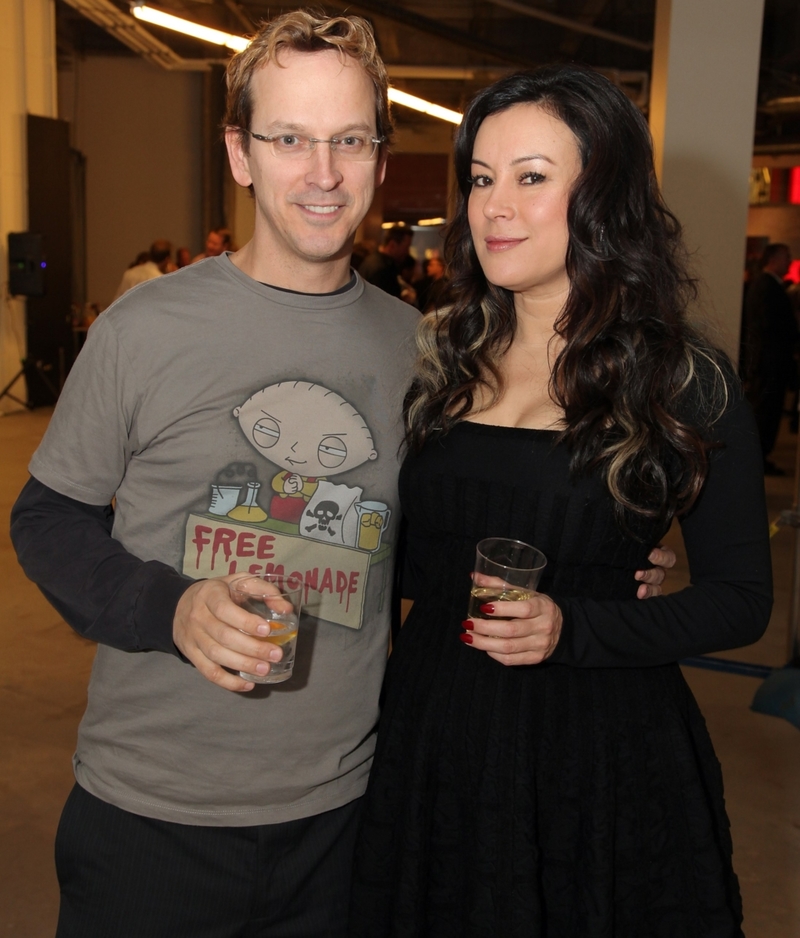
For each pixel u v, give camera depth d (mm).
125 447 1317
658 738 1313
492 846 1282
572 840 1280
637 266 1347
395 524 1459
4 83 8422
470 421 1420
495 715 1303
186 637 1118
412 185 14859
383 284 7020
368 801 1393
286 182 1282
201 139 12969
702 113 4848
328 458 1364
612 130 1324
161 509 1315
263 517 1334
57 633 3914
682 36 4805
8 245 8531
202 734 1299
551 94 1319
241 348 1317
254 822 1319
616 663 1254
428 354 1465
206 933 1331
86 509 1343
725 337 1508
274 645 1065
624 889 1287
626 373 1304
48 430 1334
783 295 7293
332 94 1262
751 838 2617
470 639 1211
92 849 1311
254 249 1367
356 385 1387
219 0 8844
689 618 1266
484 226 1371
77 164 11602
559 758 1287
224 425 1309
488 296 1478
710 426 1298
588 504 1324
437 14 10375
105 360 1279
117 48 12648
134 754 1312
